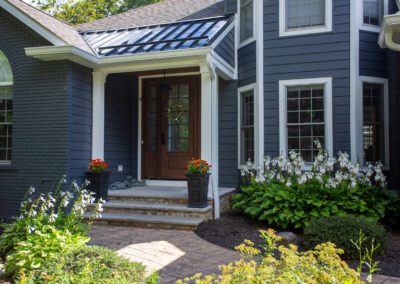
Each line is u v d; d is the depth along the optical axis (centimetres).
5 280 349
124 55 658
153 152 862
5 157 704
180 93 848
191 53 625
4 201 679
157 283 295
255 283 210
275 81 727
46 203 455
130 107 875
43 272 299
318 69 699
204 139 659
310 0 715
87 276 278
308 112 707
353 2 686
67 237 391
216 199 654
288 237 496
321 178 600
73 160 661
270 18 737
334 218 462
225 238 515
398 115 682
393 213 598
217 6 944
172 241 504
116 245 480
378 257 427
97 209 453
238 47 807
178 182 838
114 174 803
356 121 673
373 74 693
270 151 724
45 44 668
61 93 655
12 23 694
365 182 620
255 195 639
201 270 378
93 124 717
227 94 812
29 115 673
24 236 411
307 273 229
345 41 687
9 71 708
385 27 547
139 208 641
